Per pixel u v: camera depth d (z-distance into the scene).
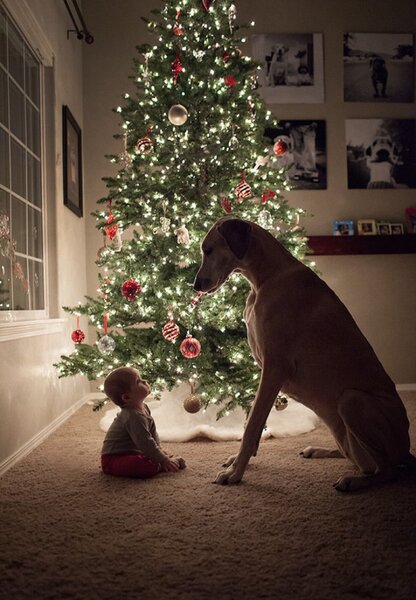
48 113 4.01
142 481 2.45
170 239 3.52
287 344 2.53
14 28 3.42
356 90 5.53
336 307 2.57
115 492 2.29
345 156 5.52
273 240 2.77
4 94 3.21
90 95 5.30
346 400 2.35
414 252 5.37
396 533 1.82
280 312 2.56
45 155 3.96
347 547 1.72
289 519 1.96
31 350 3.21
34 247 3.77
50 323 3.59
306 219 5.49
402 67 5.56
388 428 2.32
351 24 5.53
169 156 3.59
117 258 3.61
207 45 3.62
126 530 1.88
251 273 2.74
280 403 3.33
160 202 3.55
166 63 3.62
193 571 1.58
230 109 3.58
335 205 5.51
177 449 3.04
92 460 2.84
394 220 5.54
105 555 1.69
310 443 3.14
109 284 3.68
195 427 3.29
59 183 4.09
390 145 5.55
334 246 5.36
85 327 5.11
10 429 2.80
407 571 1.55
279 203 3.82
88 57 5.30
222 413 3.34
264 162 3.74
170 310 3.40
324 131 5.49
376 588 1.46
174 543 1.77
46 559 1.67
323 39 5.50
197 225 3.51
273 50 5.48
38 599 1.44
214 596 1.44
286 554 1.68
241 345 3.45
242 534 1.83
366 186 5.53
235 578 1.53
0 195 3.07
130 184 3.59
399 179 5.54
